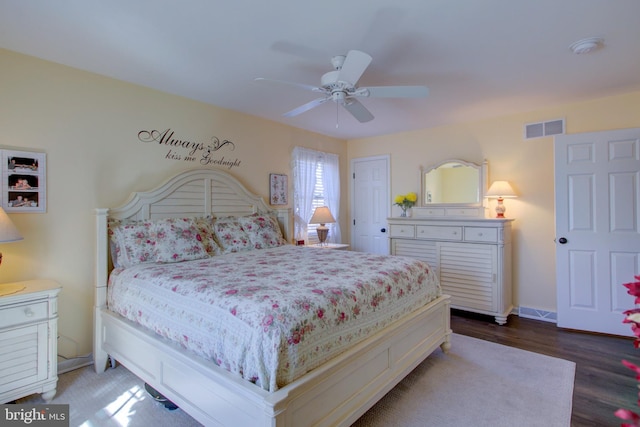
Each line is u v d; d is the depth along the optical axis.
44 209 2.54
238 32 2.15
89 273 2.75
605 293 3.23
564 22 2.04
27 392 2.11
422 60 2.53
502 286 3.55
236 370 1.52
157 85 3.08
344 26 2.08
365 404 1.84
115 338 2.41
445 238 3.95
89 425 1.93
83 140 2.74
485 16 1.97
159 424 1.94
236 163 3.88
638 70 2.72
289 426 1.39
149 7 1.89
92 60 2.57
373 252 5.17
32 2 1.83
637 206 3.10
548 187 3.69
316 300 1.70
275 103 3.60
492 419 1.96
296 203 4.55
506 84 3.00
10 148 2.39
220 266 2.52
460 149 4.30
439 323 2.74
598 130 3.39
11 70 2.40
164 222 2.91
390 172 4.96
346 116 4.06
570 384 2.33
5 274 2.38
